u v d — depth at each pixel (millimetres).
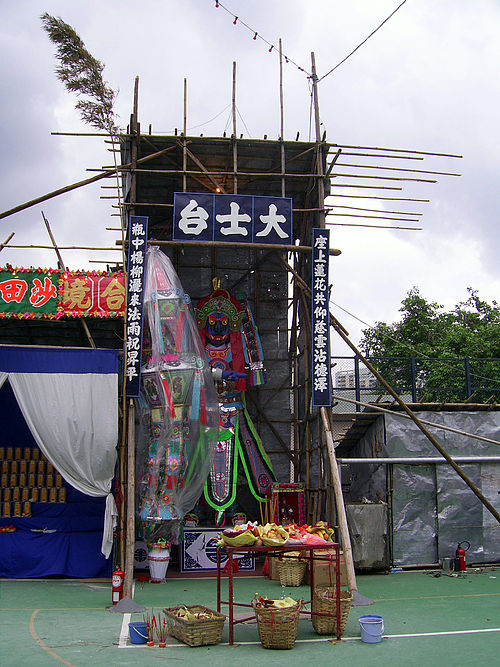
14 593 10586
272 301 16203
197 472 12258
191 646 7582
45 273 11977
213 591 10922
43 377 11453
